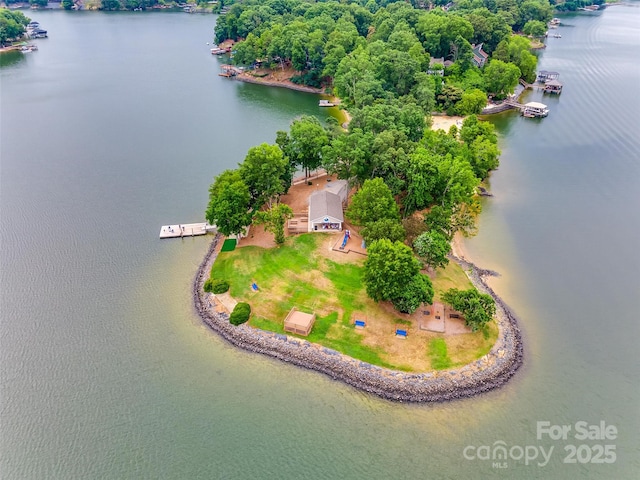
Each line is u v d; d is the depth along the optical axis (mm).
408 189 97750
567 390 68250
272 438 61344
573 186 124188
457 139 131875
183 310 81625
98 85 199625
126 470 57875
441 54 197125
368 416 64125
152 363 71750
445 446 60594
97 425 62938
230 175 98312
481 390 67500
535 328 78875
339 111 175000
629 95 194000
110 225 105125
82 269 91312
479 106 164375
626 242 101312
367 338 73938
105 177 125125
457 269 90938
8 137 147875
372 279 75438
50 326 78125
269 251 91938
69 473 57594
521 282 89312
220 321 78688
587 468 58062
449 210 93250
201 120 164250
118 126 157750
